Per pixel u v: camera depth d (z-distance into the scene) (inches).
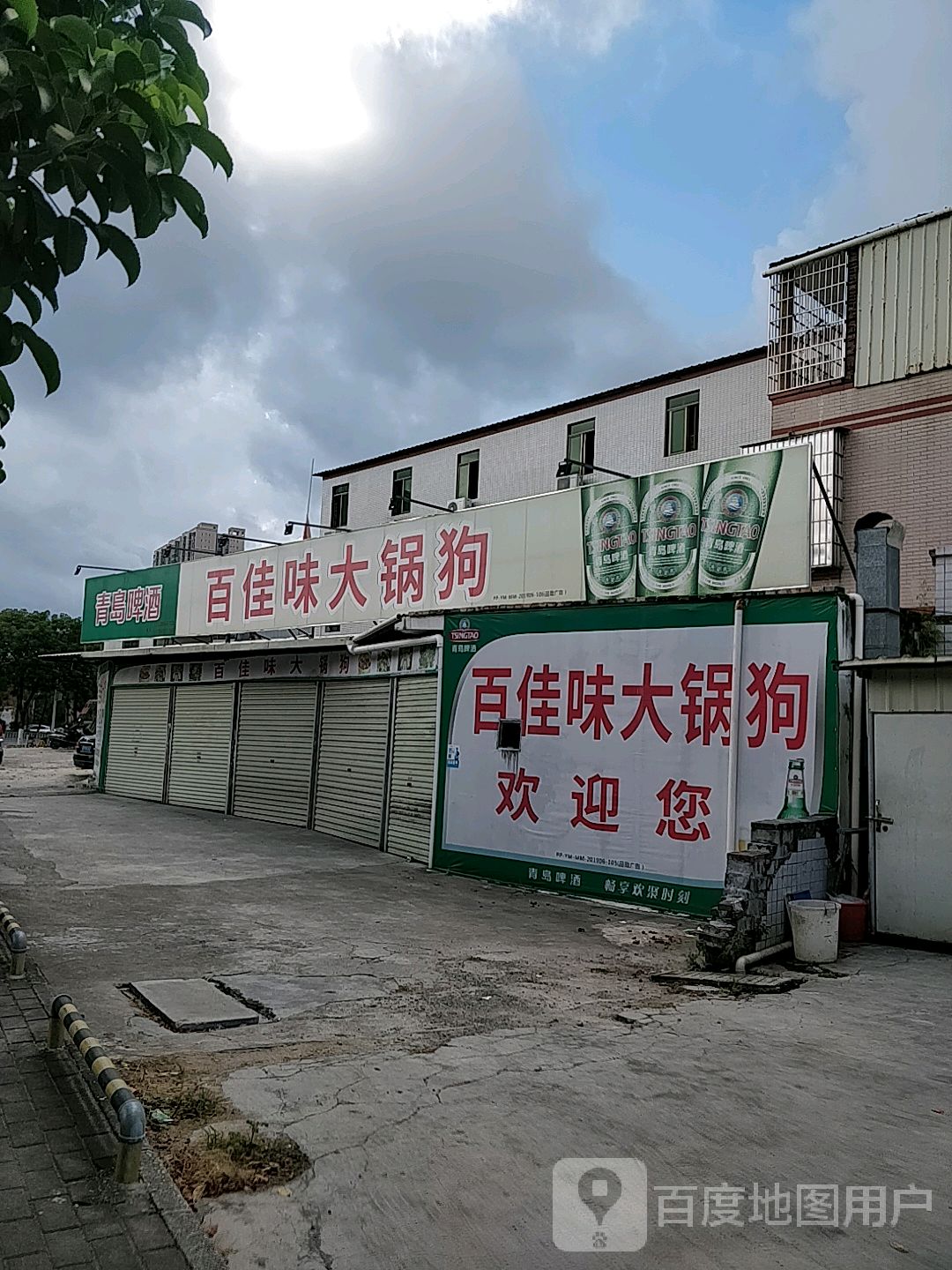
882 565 389.7
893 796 343.0
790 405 594.9
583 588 476.1
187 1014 233.9
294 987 267.6
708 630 406.9
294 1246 131.0
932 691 338.3
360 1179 149.4
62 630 2041.1
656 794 416.2
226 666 753.0
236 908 379.6
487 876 475.5
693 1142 165.8
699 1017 244.8
